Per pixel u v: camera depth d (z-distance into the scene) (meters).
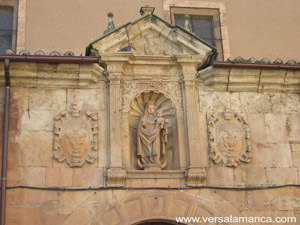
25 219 12.01
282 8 17.55
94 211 12.23
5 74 12.72
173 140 13.23
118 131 12.77
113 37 13.26
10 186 12.17
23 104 12.85
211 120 13.26
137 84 13.37
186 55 13.41
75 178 12.43
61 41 15.92
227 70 13.45
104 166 12.61
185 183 12.69
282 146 13.36
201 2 17.11
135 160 13.10
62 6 16.31
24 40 15.76
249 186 12.90
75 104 12.99
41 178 12.34
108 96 13.14
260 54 16.78
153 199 12.46
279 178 13.06
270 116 13.59
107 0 16.61
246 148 13.17
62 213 12.16
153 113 13.39
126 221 12.23
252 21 17.19
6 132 12.48
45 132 12.71
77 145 12.61
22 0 16.19
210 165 12.95
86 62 12.92
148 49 13.57
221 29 16.89
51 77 13.02
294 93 13.91
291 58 16.92
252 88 13.71
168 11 16.80
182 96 13.40
